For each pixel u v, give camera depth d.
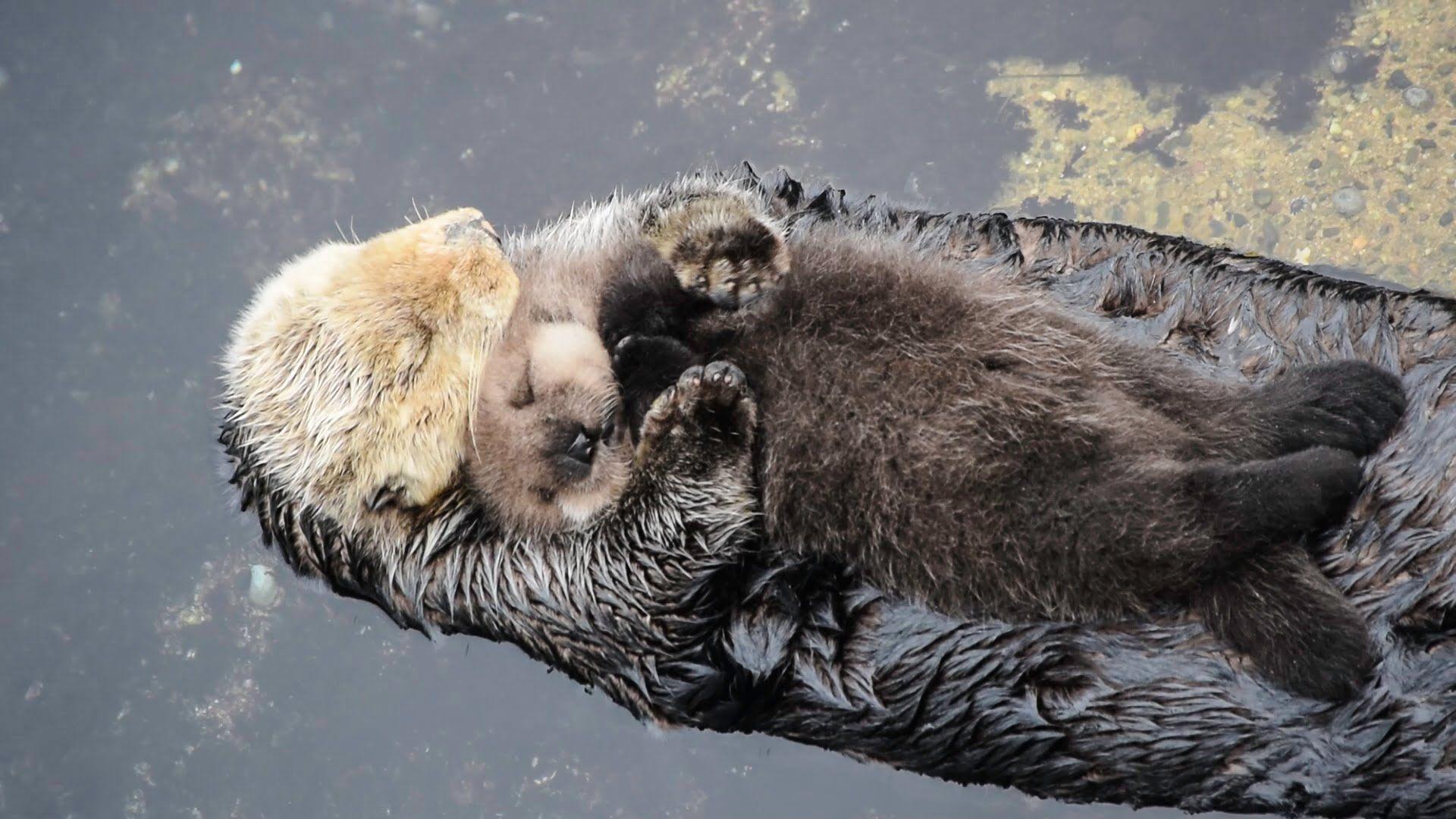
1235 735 7.86
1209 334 9.41
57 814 10.99
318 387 8.85
